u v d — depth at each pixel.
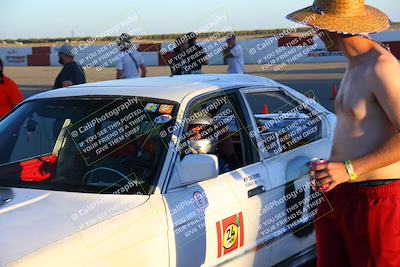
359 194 2.62
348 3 2.56
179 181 3.15
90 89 3.87
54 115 3.74
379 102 2.49
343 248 2.81
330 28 2.55
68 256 2.59
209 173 3.07
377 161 2.48
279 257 3.81
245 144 3.75
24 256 2.50
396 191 2.57
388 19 2.70
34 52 29.52
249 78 4.28
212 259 3.26
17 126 3.79
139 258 2.84
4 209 2.92
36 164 3.48
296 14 2.72
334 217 2.74
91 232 2.72
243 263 3.48
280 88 4.41
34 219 2.81
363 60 2.59
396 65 2.51
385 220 2.57
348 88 2.63
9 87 6.30
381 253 2.59
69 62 7.39
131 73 9.29
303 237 4.01
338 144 2.69
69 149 3.53
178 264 3.04
